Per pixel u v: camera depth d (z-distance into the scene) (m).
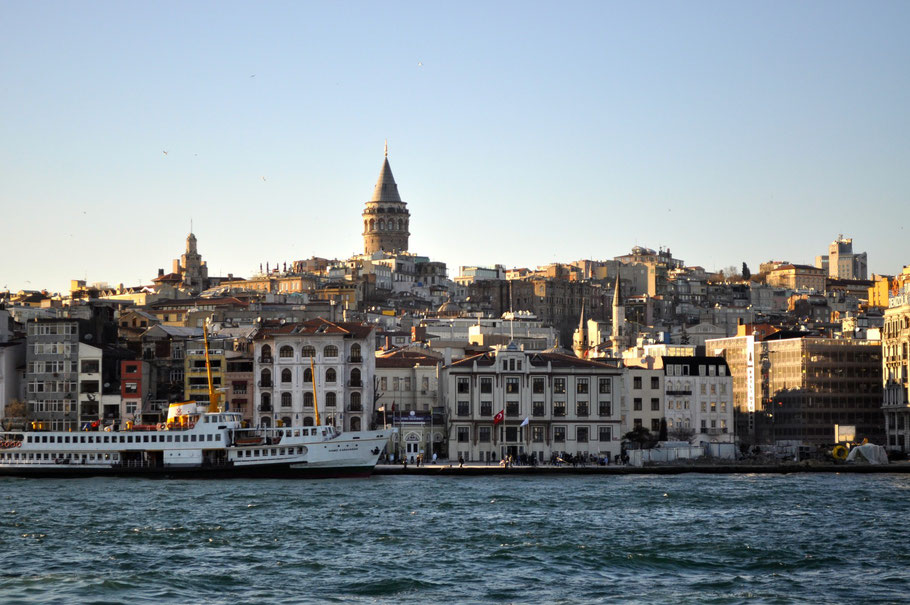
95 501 199.12
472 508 189.12
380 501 198.50
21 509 187.75
